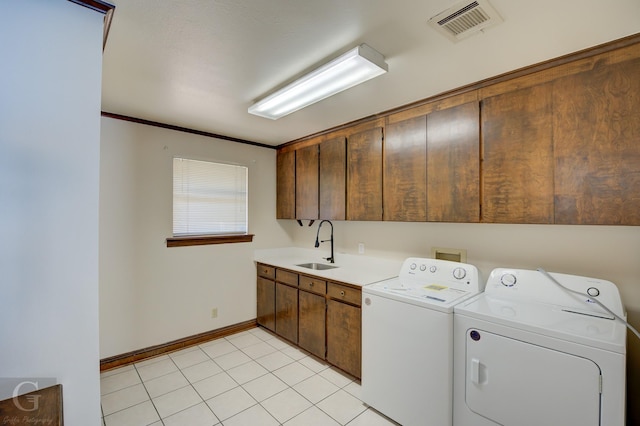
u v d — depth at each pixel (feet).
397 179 8.18
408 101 7.68
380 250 9.93
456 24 4.56
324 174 10.44
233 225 11.66
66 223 3.72
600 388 4.28
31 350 3.51
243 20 4.53
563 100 5.50
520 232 6.98
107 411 6.94
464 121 6.84
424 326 6.07
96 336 3.89
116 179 8.96
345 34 4.89
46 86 3.64
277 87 6.89
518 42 5.01
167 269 9.95
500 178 6.28
